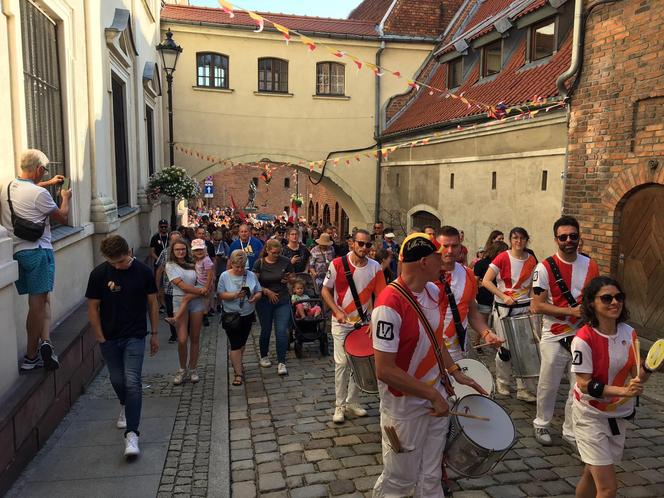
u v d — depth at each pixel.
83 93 7.01
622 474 4.25
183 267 6.25
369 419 5.29
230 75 17.78
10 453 3.84
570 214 8.66
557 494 3.94
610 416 3.27
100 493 3.83
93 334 6.29
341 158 17.70
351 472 4.24
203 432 4.92
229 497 3.85
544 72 11.42
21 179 4.31
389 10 18.59
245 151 18.17
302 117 18.41
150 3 13.91
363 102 18.69
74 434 4.78
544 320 4.77
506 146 11.60
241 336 6.29
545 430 4.77
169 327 9.17
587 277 4.64
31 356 4.57
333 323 5.24
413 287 3.02
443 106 15.41
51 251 4.54
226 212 35.59
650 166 7.20
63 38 6.20
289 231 9.24
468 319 4.60
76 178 6.61
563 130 9.77
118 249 4.40
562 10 11.51
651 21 7.08
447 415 2.90
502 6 15.95
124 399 4.64
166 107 17.44
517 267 5.67
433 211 15.14
